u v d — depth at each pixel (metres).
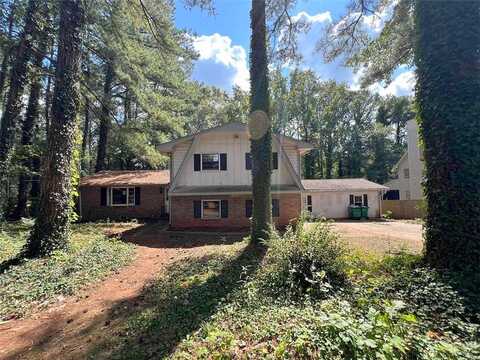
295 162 18.23
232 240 13.41
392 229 17.06
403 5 8.74
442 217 5.43
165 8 11.36
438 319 3.88
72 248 9.84
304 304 4.97
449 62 5.52
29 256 8.88
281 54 10.80
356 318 3.74
